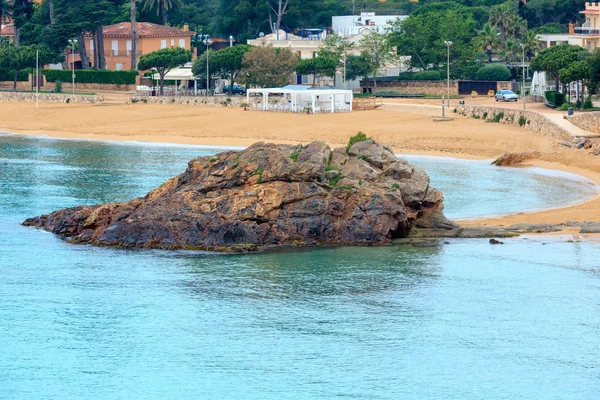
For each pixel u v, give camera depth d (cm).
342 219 10800
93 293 9362
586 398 7338
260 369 7806
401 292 9369
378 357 8012
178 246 10656
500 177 14875
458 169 15800
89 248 10775
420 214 11288
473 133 18462
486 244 10819
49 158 17862
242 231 10656
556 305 9044
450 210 12356
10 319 8750
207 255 10444
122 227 10888
